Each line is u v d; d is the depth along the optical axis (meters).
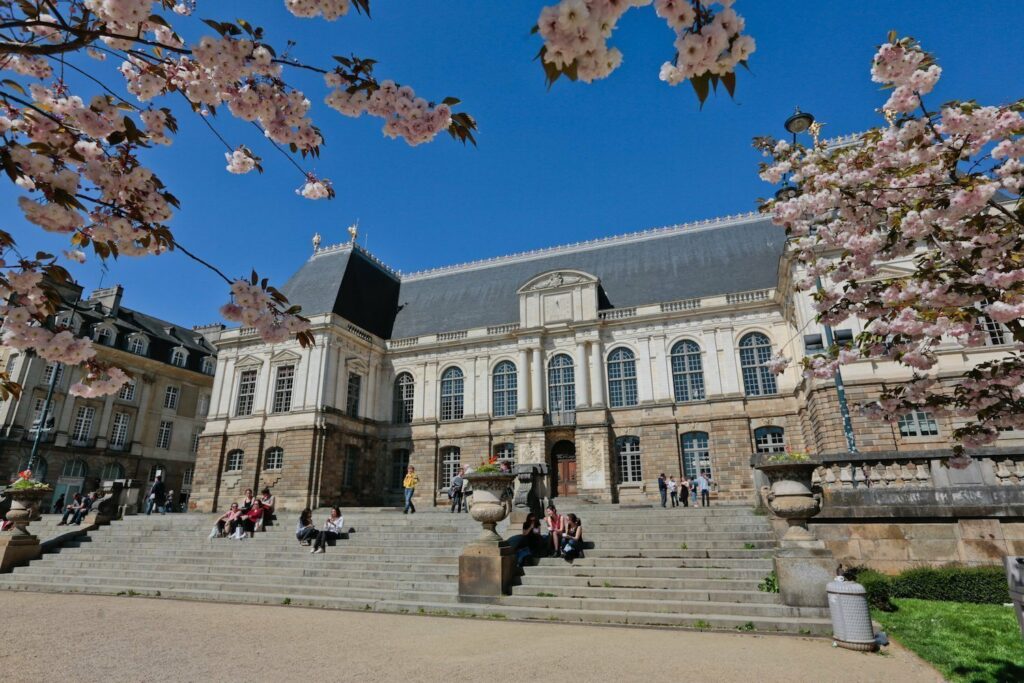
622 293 41.09
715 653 9.14
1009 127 6.27
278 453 37.66
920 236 7.32
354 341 41.34
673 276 40.62
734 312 35.94
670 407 35.47
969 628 9.78
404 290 51.16
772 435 33.56
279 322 5.61
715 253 40.97
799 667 8.27
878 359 8.27
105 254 5.16
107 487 26.88
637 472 35.66
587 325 38.53
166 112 5.15
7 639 10.32
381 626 11.52
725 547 15.54
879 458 14.80
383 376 43.88
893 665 8.38
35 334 5.26
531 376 39.41
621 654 9.09
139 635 10.66
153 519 24.98
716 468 33.56
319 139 5.40
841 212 7.86
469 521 20.80
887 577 12.94
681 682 7.55
